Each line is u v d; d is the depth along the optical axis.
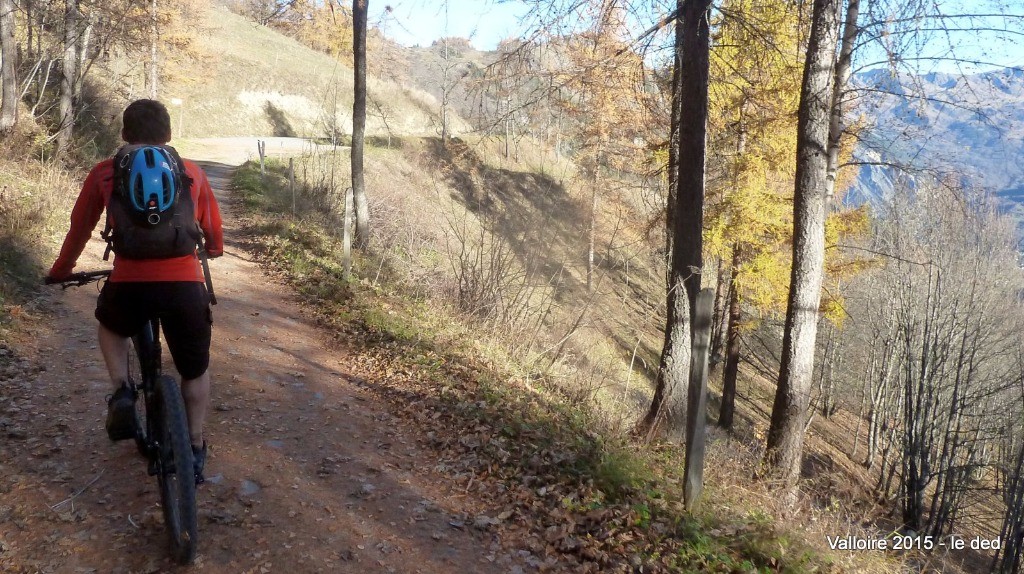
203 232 3.40
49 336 6.51
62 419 4.78
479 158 10.79
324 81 56.84
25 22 19.59
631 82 9.18
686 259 8.34
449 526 4.10
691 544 4.23
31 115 16.17
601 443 5.71
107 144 21.44
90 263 9.28
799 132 9.24
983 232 21.70
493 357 8.24
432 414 5.90
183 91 45.94
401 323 8.55
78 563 3.21
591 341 11.01
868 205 14.71
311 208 17.56
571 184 12.43
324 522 3.89
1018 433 19.06
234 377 6.17
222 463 4.39
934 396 17.67
